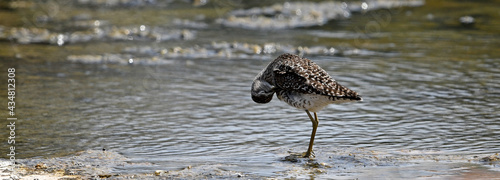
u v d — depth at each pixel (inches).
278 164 359.9
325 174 338.0
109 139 415.8
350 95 354.6
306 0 1098.7
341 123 450.9
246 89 563.5
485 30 826.8
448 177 325.4
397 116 464.8
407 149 385.7
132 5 1094.4
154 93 547.2
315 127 383.6
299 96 378.6
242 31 865.5
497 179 319.0
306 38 810.2
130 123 454.6
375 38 801.6
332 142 406.3
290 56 398.3
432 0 1075.3
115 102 514.9
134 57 701.9
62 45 771.4
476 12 959.6
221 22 927.0
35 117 466.9
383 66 644.7
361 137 415.5
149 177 334.6
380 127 437.7
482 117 455.2
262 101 405.4
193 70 641.6
